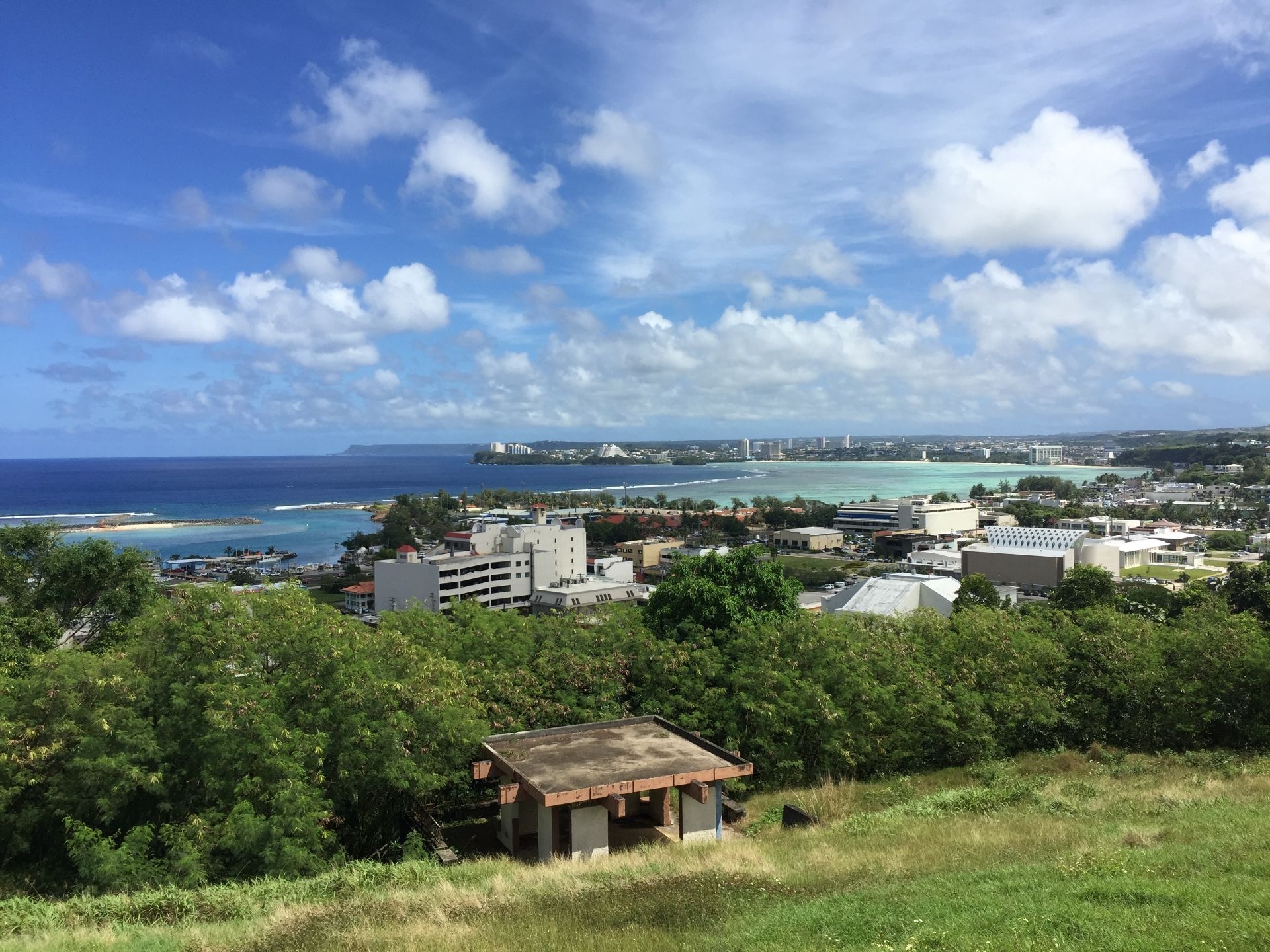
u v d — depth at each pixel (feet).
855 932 38.78
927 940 35.88
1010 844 56.59
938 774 93.71
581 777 63.82
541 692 88.02
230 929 45.55
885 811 74.43
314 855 59.47
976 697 97.86
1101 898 40.24
